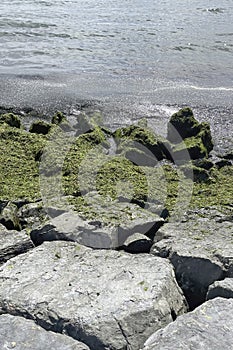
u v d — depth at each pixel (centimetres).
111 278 552
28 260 590
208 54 1981
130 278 552
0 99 1391
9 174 873
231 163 993
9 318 480
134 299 514
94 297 518
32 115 1298
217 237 666
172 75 1697
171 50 2022
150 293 525
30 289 533
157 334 459
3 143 989
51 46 2005
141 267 575
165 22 2608
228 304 498
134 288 532
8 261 589
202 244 640
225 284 547
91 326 478
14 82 1537
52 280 550
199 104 1418
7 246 638
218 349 437
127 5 3111
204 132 1077
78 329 477
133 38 2198
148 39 2191
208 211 765
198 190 856
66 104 1379
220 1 3500
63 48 1983
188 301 598
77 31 2277
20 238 655
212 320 474
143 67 1777
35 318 496
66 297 518
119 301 511
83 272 565
